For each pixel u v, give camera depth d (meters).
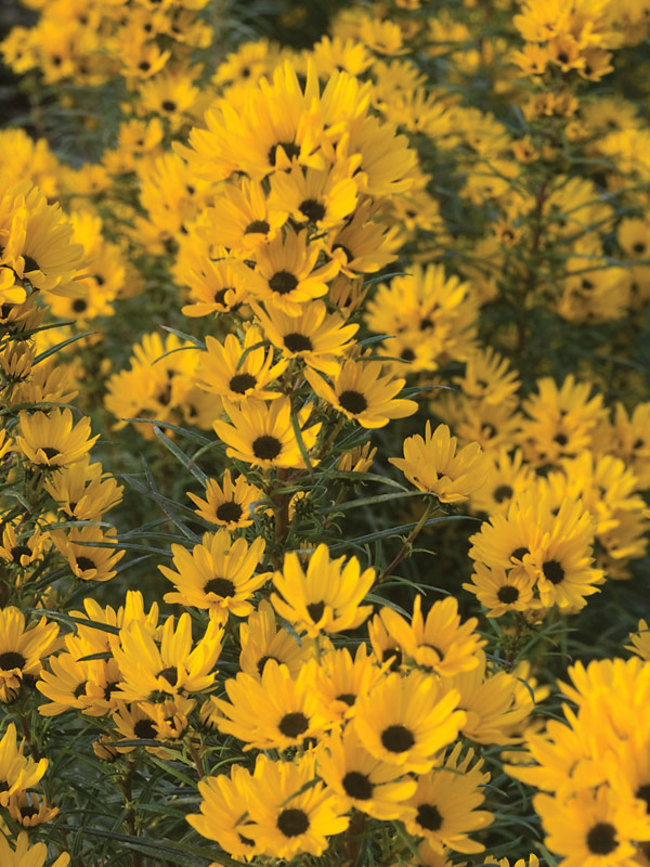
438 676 1.42
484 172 2.52
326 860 1.44
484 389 2.08
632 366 2.56
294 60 2.65
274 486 1.54
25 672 1.54
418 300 2.12
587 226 2.30
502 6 3.07
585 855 1.35
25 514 1.59
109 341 2.48
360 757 1.40
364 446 1.58
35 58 3.37
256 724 1.44
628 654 2.17
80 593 1.60
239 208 1.50
